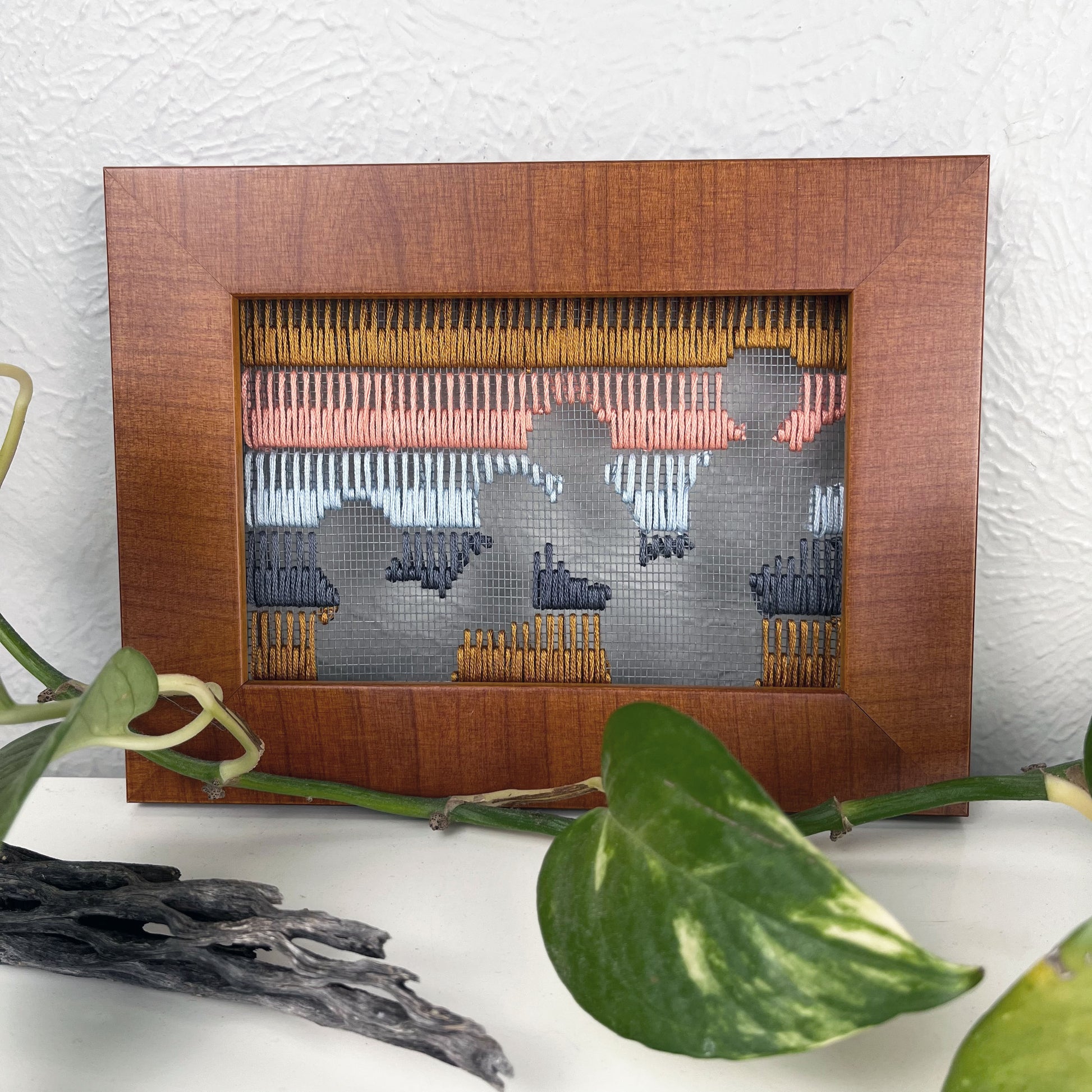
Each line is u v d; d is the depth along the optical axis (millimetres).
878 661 441
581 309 455
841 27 466
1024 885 390
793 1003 240
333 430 466
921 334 426
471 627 475
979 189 417
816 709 446
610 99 479
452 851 427
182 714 461
